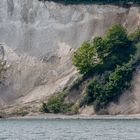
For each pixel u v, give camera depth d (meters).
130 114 185.88
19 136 139.62
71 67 198.50
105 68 192.38
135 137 133.12
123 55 193.38
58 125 167.75
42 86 198.12
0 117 194.38
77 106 190.12
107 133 142.62
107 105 187.62
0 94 199.75
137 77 189.12
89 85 189.50
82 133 143.75
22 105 196.50
